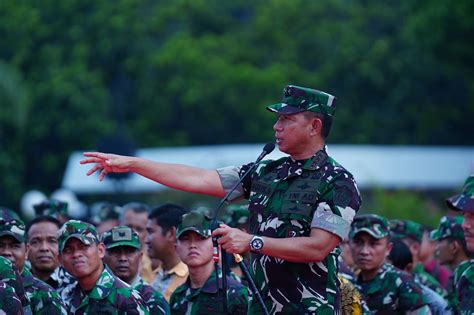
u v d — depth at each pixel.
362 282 20.81
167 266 21.45
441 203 54.53
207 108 77.19
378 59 77.94
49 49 74.94
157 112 77.56
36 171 73.00
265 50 80.88
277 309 14.41
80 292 17.17
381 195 43.12
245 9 86.62
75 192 56.91
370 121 76.94
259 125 76.50
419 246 23.30
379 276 20.59
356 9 81.81
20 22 75.31
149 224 21.50
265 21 81.00
